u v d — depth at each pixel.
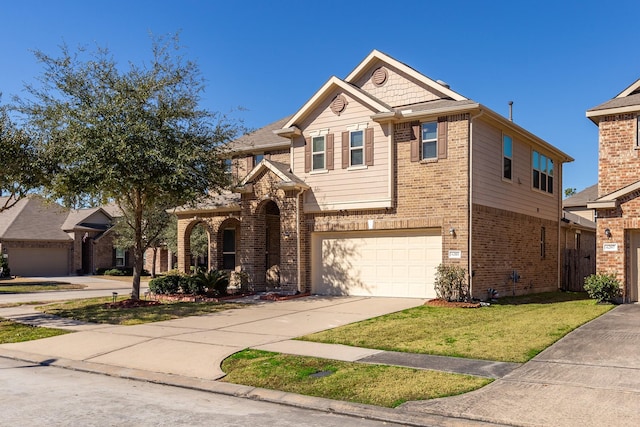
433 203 17.34
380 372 8.58
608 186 17.12
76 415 6.77
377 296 18.70
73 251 41.84
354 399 7.32
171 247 34.50
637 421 6.13
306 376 8.51
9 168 15.15
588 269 23.98
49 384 8.55
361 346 10.63
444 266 16.77
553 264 23.97
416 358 9.49
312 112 20.06
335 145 19.44
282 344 10.98
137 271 18.64
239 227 24.14
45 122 16.38
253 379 8.48
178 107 17.41
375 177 18.45
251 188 20.89
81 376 9.20
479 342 10.59
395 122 18.23
